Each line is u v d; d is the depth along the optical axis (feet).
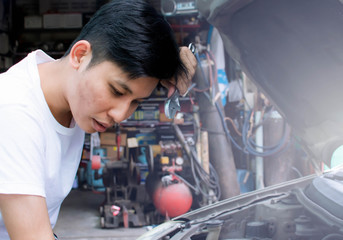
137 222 11.64
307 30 4.02
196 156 11.76
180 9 13.99
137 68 1.99
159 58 2.04
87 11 19.86
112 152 16.52
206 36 15.03
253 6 3.99
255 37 4.40
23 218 2.04
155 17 2.11
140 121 16.29
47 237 2.10
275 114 12.14
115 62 1.99
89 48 2.10
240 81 14.69
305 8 3.75
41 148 2.20
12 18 19.16
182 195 11.10
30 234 2.05
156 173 11.84
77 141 2.84
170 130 14.49
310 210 3.62
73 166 2.90
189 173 12.40
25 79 2.28
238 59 4.85
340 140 4.57
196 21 16.43
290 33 4.17
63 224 12.44
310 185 4.18
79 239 10.82
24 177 2.02
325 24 3.81
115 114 2.14
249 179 13.76
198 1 4.48
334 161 4.62
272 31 4.25
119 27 2.02
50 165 2.43
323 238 3.07
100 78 2.06
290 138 11.96
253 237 3.60
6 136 2.00
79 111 2.23
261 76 4.82
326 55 4.14
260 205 4.17
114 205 12.23
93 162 12.41
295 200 4.21
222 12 4.13
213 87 12.45
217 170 12.43
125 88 2.07
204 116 12.64
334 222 3.26
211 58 12.99
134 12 2.07
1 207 2.07
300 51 4.30
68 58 2.35
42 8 19.79
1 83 2.19
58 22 19.27
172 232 3.71
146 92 2.17
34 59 2.42
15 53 18.83
